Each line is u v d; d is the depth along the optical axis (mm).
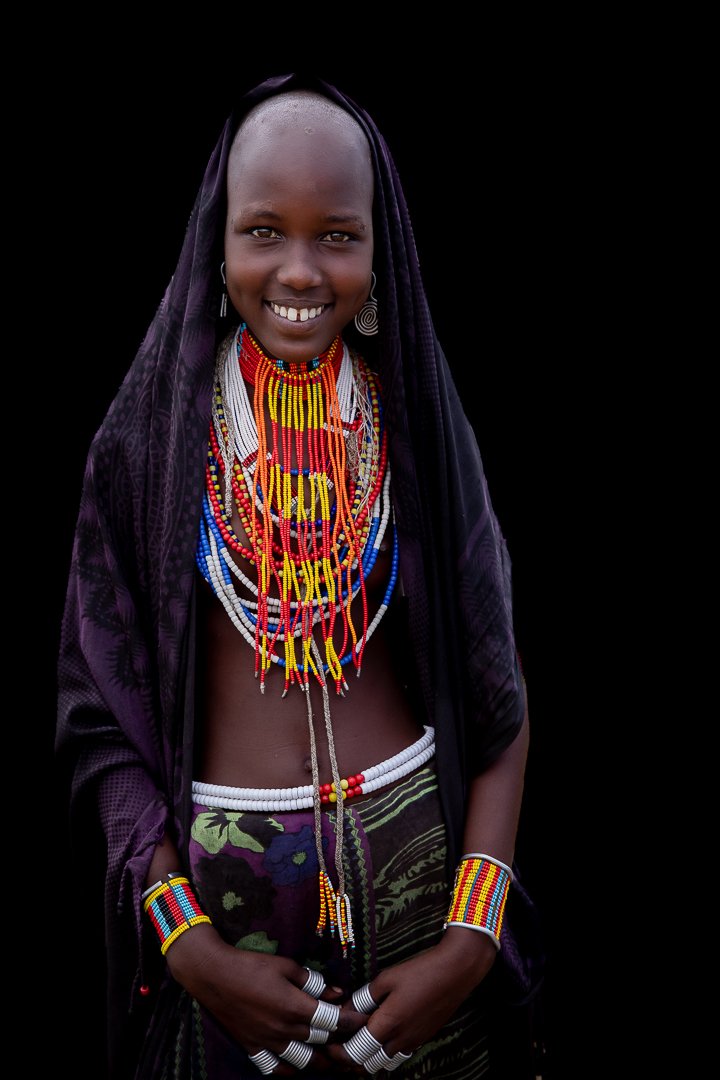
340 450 2252
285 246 2078
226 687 2264
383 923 2246
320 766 2221
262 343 2201
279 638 2219
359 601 2287
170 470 2213
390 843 2229
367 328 2270
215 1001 2141
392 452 2271
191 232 2238
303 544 2217
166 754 2283
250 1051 2162
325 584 2252
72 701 2357
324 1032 2143
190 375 2189
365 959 2248
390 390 2248
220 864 2182
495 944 2230
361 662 2295
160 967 2354
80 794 2354
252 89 2164
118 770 2309
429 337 2279
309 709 2221
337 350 2289
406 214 2260
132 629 2312
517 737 2416
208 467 2250
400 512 2277
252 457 2240
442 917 2328
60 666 2396
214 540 2234
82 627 2324
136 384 2318
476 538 2342
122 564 2332
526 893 2477
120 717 2293
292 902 2186
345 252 2104
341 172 2059
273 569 2215
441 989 2170
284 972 2146
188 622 2230
